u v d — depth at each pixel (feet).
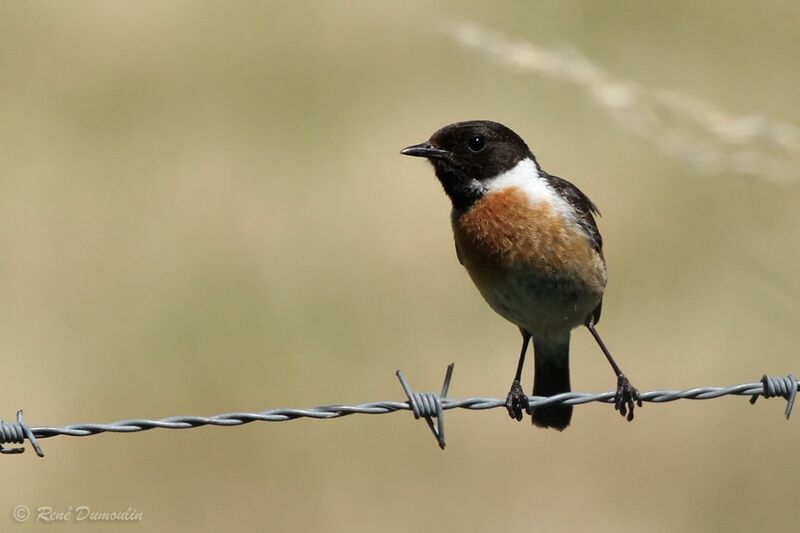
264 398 45.75
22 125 59.47
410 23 65.82
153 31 66.39
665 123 34.42
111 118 60.44
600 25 61.87
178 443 44.16
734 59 58.13
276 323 48.67
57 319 48.70
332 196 54.90
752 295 44.45
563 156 54.70
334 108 60.75
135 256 52.21
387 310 49.19
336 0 68.69
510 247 29.86
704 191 51.90
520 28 61.57
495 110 58.49
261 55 64.44
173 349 47.39
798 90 54.80
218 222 54.19
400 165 56.39
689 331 47.80
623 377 29.50
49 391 45.39
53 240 52.85
